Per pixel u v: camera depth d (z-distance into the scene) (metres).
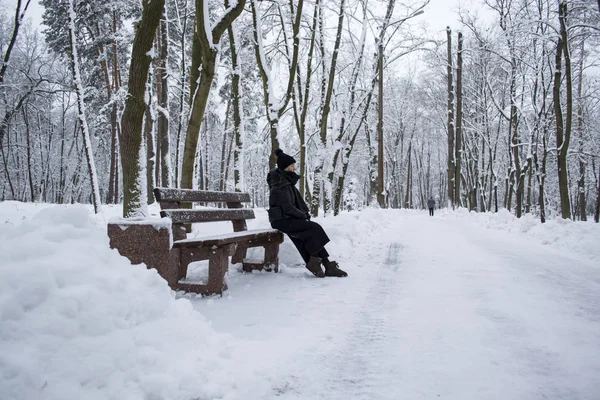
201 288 3.94
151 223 3.69
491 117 28.08
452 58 27.80
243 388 2.02
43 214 2.50
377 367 2.33
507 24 16.55
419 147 48.41
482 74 25.81
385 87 31.58
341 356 2.48
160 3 4.13
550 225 9.37
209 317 3.20
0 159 31.66
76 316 1.88
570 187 33.75
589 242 7.06
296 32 8.52
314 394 2.00
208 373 2.06
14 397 1.50
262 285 4.44
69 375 1.67
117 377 1.80
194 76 7.50
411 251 7.21
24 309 1.78
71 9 12.05
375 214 13.53
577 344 2.66
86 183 37.94
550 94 19.31
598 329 2.96
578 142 23.42
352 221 8.82
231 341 2.48
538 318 3.23
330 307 3.58
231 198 5.37
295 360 2.39
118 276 2.26
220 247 3.91
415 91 35.75
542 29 15.23
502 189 46.41
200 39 5.95
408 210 36.06
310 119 16.16
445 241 8.88
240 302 3.70
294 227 4.86
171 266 4.04
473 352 2.54
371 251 7.18
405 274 5.11
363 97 12.56
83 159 33.41
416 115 37.62
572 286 4.39
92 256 2.32
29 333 1.71
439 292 4.14
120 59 22.86
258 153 16.17
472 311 3.44
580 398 1.95
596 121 26.62
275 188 5.01
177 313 2.41
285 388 2.05
